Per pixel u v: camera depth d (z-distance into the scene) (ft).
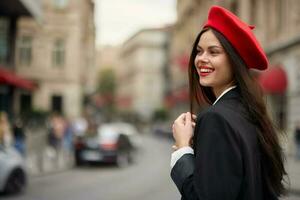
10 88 86.07
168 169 69.41
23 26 142.72
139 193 43.78
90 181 53.11
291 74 89.61
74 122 101.45
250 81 6.96
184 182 6.59
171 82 251.39
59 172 62.59
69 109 144.87
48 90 144.46
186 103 200.95
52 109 144.15
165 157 96.27
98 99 217.77
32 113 110.93
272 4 98.89
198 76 8.02
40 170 60.34
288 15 92.22
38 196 40.47
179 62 190.70
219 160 6.26
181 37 222.48
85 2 166.71
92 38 191.93
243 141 6.40
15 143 62.23
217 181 6.19
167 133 190.29
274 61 96.89
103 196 41.60
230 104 6.91
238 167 6.23
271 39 99.30
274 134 7.00
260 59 6.97
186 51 205.67
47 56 144.46
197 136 6.70
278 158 7.02
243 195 6.35
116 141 71.56
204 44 7.18
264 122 6.89
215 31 7.09
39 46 143.64
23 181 42.78
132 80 369.50
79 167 70.13
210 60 7.11
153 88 346.33
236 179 6.21
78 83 146.30
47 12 144.87
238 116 6.68
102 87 339.57
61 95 145.18
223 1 129.49
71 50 145.79
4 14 91.61
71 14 145.59
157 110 278.67
